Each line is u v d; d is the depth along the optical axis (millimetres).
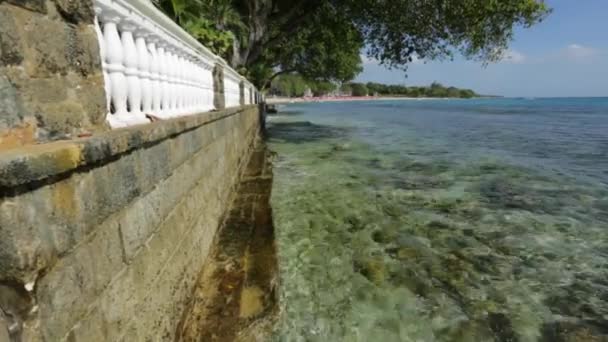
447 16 12352
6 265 1166
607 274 4406
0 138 1326
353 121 33281
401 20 13398
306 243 5055
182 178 3092
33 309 1233
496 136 20328
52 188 1341
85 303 1548
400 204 7035
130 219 2016
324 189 7965
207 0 11812
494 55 14492
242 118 9047
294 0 16438
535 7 12469
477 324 3438
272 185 7781
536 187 8547
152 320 2307
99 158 1645
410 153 13812
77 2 1812
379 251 4902
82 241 1532
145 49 2887
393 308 3635
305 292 3834
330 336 3182
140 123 2600
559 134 21297
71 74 1756
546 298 3885
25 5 1448
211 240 4277
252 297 3352
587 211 6746
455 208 6867
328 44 20859
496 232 5676
